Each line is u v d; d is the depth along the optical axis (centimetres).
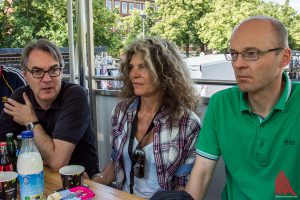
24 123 174
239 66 122
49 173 152
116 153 174
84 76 288
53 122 180
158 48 166
